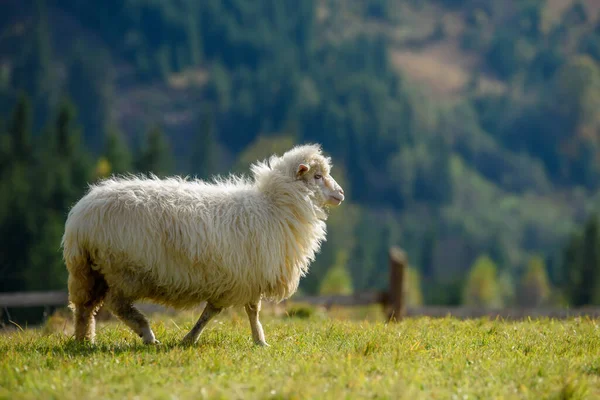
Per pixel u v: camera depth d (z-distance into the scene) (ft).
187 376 21.04
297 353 24.71
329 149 513.04
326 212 30.68
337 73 642.63
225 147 565.94
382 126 532.32
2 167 210.79
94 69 520.83
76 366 22.24
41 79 516.32
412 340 27.09
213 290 27.04
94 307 27.66
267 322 35.88
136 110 604.90
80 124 481.87
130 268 26.20
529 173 574.15
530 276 249.34
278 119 559.79
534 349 25.67
